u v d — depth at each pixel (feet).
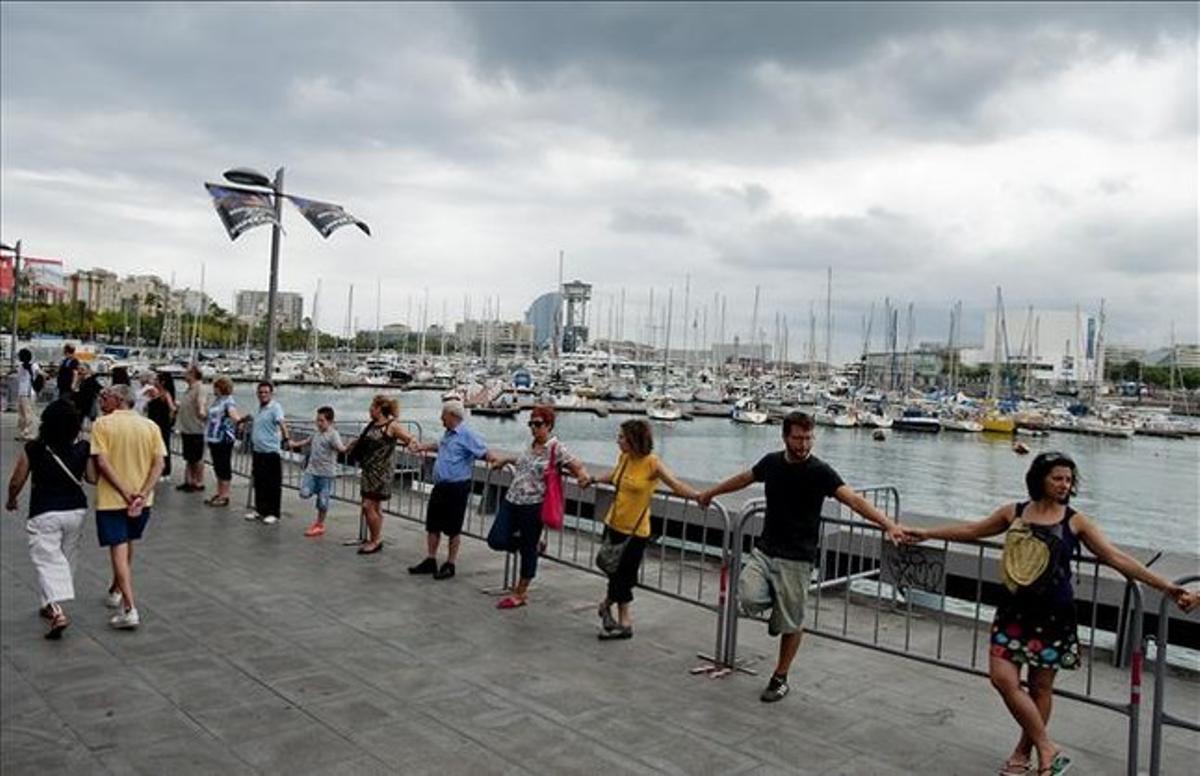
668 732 19.92
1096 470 232.32
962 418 318.04
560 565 35.99
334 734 19.26
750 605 21.35
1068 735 20.72
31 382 67.92
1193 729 17.53
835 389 387.34
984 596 33.81
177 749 18.31
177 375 311.27
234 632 26.03
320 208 53.47
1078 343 469.98
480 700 21.43
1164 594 17.40
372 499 37.06
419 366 431.02
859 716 21.26
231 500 48.88
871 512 20.85
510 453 41.96
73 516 25.07
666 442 249.55
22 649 23.99
